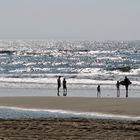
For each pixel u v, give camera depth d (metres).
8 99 62.94
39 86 103.12
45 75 150.00
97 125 34.22
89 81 120.44
